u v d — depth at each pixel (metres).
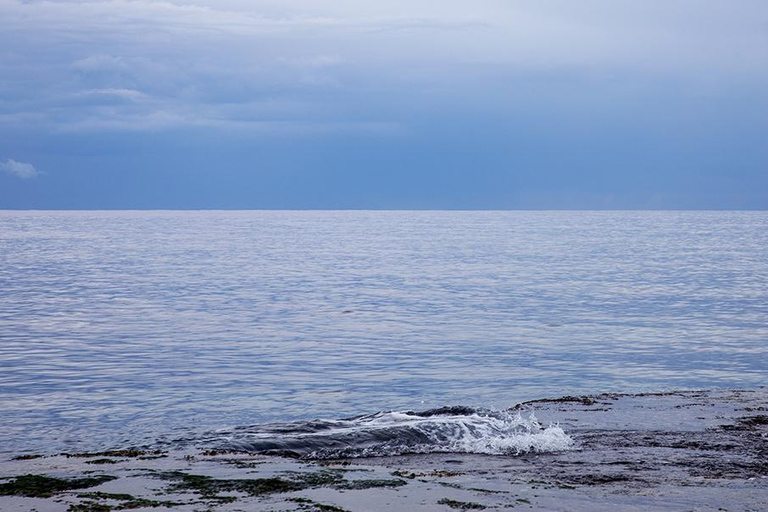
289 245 131.88
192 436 18.47
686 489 12.26
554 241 151.50
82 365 28.83
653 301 53.00
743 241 152.38
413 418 18.67
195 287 61.38
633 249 123.25
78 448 17.38
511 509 10.97
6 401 22.64
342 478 12.67
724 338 36.38
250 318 43.31
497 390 24.61
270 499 11.33
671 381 26.34
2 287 60.72
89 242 137.62
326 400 22.98
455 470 13.69
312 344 34.16
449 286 63.38
